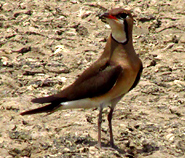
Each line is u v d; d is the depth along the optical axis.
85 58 15.55
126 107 12.83
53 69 14.84
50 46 16.27
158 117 12.34
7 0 19.12
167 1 19.11
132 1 19.11
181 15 18.33
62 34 17.06
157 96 13.50
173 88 13.89
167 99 13.30
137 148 10.95
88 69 10.60
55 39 16.66
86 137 11.17
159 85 14.14
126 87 10.40
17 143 10.92
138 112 12.57
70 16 18.16
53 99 10.77
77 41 16.64
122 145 11.02
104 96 10.48
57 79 14.24
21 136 11.20
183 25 17.62
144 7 18.72
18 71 14.65
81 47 16.25
